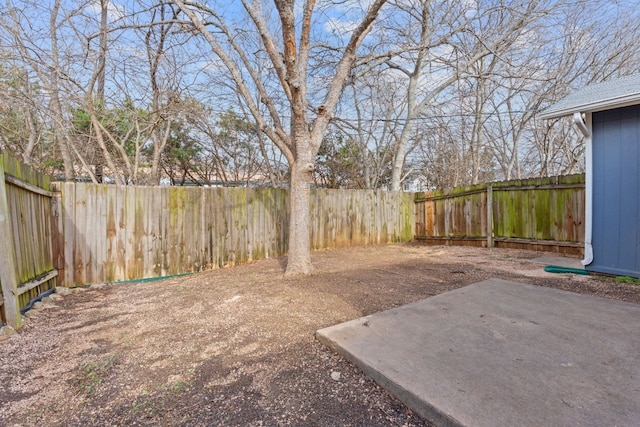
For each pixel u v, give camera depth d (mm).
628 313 2729
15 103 5129
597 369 1837
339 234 7336
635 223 3943
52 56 5258
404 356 2059
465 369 1878
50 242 4027
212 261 5375
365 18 4207
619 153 4051
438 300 3219
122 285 4453
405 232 8539
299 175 4461
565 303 3031
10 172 2904
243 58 4684
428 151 12195
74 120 6086
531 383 1715
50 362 2219
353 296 3475
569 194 5867
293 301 3340
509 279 4152
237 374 2039
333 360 2174
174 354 2318
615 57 7934
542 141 9836
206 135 8875
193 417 1638
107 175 7773
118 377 2027
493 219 7094
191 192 5184
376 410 1665
